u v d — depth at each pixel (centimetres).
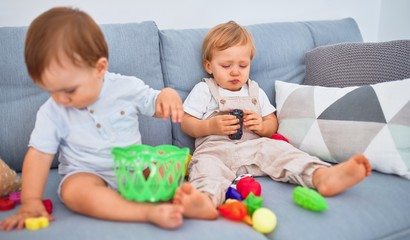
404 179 110
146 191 88
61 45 86
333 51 148
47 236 79
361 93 124
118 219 86
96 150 104
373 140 115
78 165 104
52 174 121
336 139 121
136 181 90
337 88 133
